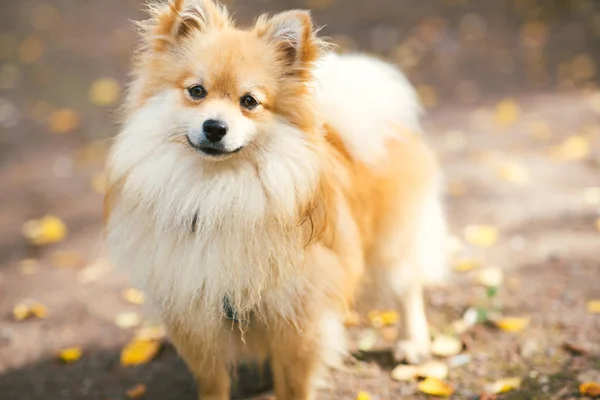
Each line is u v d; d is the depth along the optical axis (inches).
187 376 171.2
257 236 129.7
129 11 502.3
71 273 222.7
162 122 130.8
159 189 129.7
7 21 495.5
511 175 264.4
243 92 130.0
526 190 255.1
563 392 148.7
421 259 169.0
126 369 175.2
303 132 133.6
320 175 133.6
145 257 132.7
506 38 415.8
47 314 199.9
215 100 129.6
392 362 168.9
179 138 129.4
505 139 300.0
